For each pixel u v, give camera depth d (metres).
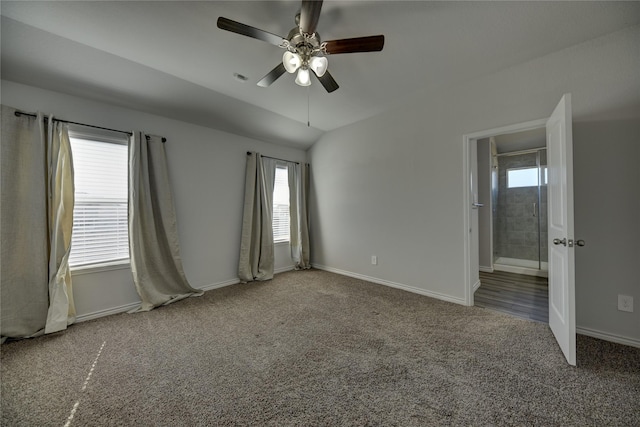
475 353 1.87
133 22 1.85
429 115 3.05
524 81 2.36
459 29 1.92
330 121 3.87
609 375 1.59
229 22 1.53
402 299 2.99
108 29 1.92
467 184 2.77
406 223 3.31
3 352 1.93
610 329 2.00
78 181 2.52
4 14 1.75
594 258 2.06
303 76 1.96
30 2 1.65
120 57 2.26
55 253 2.25
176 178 3.18
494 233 4.77
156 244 2.90
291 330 2.27
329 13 1.75
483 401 1.40
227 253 3.67
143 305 2.75
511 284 3.56
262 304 2.88
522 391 1.47
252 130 3.78
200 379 1.62
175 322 2.44
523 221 4.77
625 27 1.91
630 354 1.81
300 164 4.56
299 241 4.46
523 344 1.98
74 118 2.47
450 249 2.91
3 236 2.08
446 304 2.83
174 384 1.57
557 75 2.20
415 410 1.35
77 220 2.51
